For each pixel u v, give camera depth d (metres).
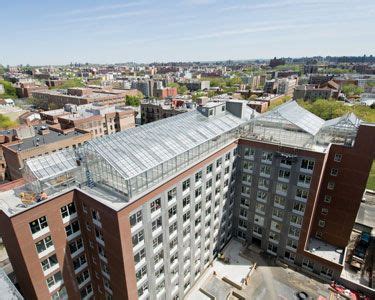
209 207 49.84
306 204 49.84
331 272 51.78
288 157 48.31
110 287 38.97
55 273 36.00
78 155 38.88
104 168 35.66
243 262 57.19
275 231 56.28
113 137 39.75
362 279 51.84
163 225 38.31
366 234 60.41
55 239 34.66
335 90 179.00
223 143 51.12
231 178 55.69
